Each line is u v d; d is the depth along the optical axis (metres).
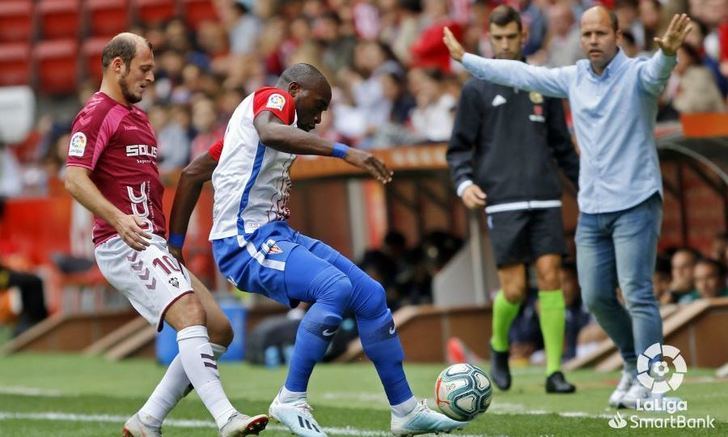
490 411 21.09
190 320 16.77
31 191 53.91
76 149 16.89
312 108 17.17
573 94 20.53
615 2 35.66
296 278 16.72
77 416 23.52
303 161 33.88
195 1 60.75
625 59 20.19
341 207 41.00
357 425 20.14
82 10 62.88
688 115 25.92
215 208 17.34
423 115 38.25
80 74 61.78
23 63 62.53
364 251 38.94
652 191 19.89
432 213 39.00
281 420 16.72
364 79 43.31
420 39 41.22
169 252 17.64
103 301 44.50
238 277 17.22
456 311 33.22
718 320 27.73
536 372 28.83
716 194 32.19
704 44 33.25
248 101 17.19
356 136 41.78
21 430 21.73
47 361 38.06
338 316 16.59
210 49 54.66
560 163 24.02
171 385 17.22
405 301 35.75
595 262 20.75
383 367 16.94
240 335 36.03
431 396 24.28
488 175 23.59
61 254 45.22
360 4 49.00
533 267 31.50
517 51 23.06
